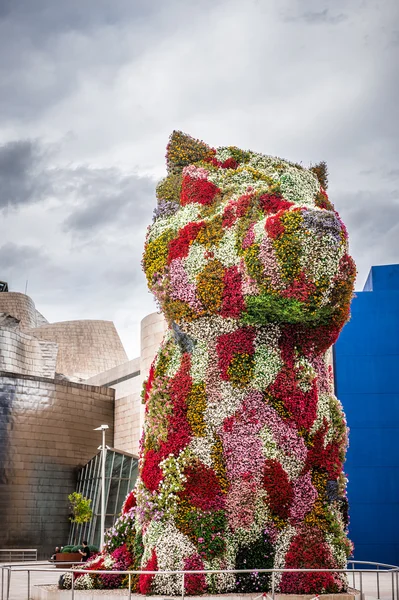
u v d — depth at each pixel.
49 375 63.31
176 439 16.12
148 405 17.02
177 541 15.42
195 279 16.25
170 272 16.62
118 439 62.16
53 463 55.72
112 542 17.81
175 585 15.11
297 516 15.71
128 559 17.22
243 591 15.25
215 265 16.11
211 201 17.50
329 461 16.23
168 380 16.70
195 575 15.09
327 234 15.04
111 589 16.81
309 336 16.34
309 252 14.95
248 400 15.98
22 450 53.78
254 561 15.48
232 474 15.72
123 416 61.84
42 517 53.81
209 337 16.36
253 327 16.20
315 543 15.62
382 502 29.62
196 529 15.47
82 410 60.00
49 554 53.56
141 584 15.56
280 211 15.70
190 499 15.66
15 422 53.84
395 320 31.25
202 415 16.08
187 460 15.86
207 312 16.14
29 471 53.84
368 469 29.95
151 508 15.89
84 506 50.00
